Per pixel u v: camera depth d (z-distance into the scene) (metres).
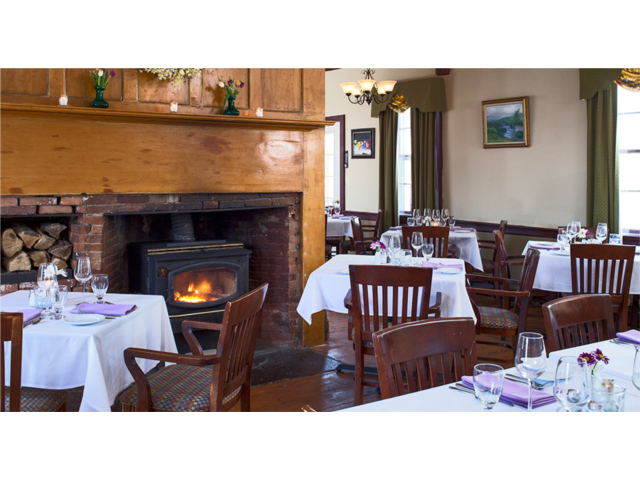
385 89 7.34
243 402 2.92
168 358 2.52
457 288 3.69
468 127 8.11
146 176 4.27
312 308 3.89
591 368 1.67
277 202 4.88
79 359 2.57
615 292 4.47
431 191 8.54
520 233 7.52
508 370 2.03
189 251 4.72
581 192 6.93
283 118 4.77
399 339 1.97
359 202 10.12
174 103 4.21
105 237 4.24
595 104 6.61
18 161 3.86
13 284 3.96
